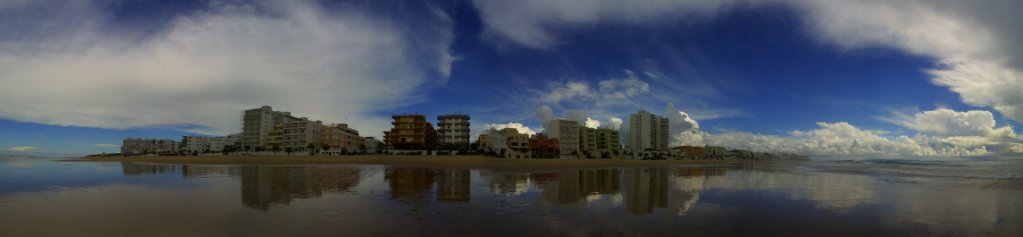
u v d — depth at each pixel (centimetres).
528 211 1745
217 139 18325
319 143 14075
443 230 1366
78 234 1282
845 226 1452
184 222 1460
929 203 1994
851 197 2238
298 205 1869
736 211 1758
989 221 1534
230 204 1880
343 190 2545
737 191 2570
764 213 1706
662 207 1869
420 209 1784
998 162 9244
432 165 7119
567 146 14612
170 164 7656
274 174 4225
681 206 1902
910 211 1753
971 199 2145
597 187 2867
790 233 1352
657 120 19612
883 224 1484
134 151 18250
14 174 3925
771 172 5306
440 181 3341
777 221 1538
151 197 2123
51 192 2355
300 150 12694
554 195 2334
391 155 8925
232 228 1372
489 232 1343
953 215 1659
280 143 14525
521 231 1359
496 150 11850
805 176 4266
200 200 2014
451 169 5656
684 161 13375
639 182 3372
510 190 2616
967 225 1468
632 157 13938
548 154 11175
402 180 3403
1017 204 1950
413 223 1473
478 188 2736
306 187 2720
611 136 17612
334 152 11344
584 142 15938
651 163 10519
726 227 1434
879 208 1839
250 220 1505
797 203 1995
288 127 13875
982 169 5741
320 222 1477
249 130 16050
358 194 2323
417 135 12250
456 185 2958
